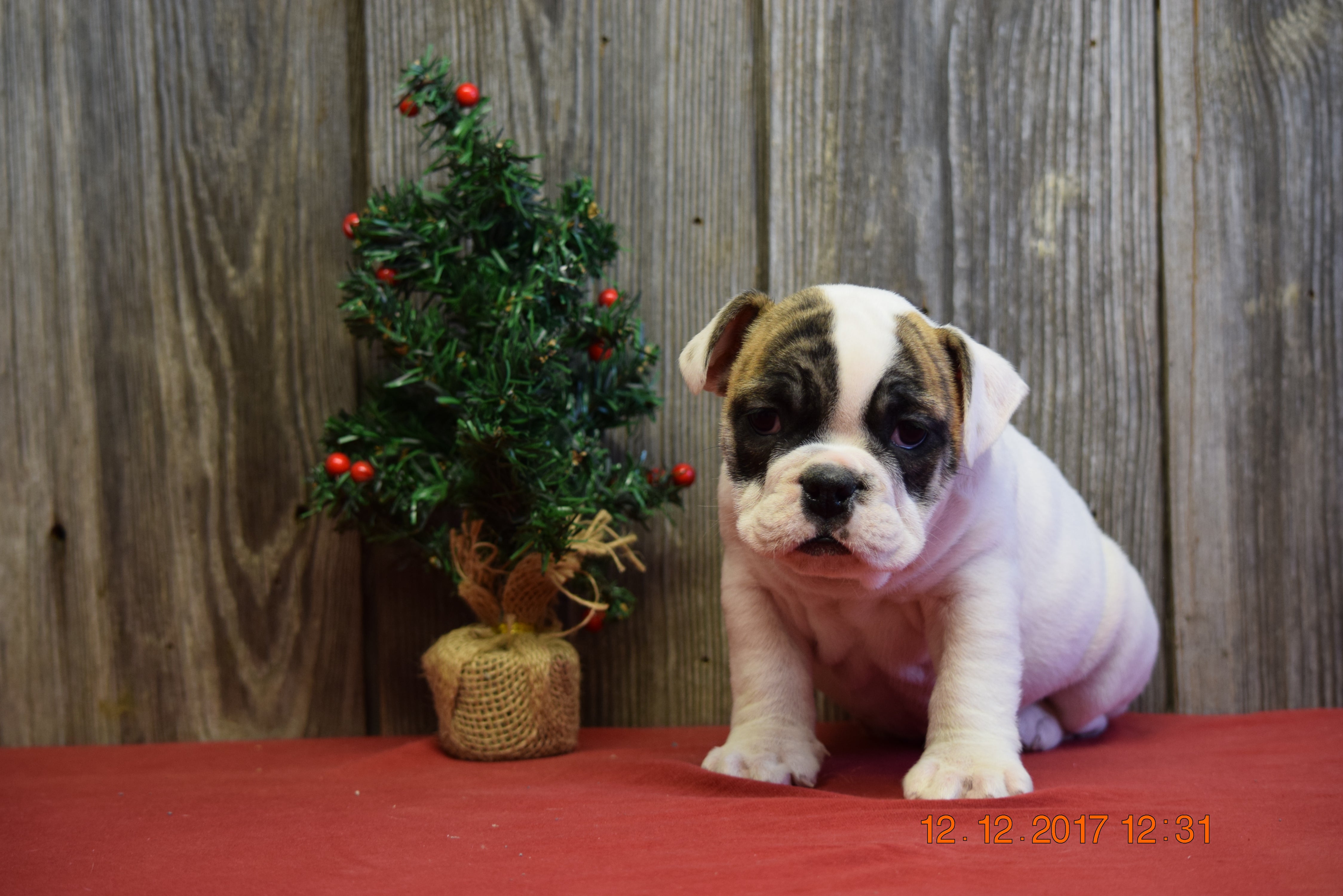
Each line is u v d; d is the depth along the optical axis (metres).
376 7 2.33
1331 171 2.39
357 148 2.35
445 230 2.10
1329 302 2.38
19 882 1.17
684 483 2.22
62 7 2.32
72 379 2.32
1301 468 2.39
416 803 1.56
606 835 1.32
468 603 2.20
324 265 2.34
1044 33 2.38
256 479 2.34
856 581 1.69
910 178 2.38
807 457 1.54
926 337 1.68
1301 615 2.38
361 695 2.35
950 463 1.67
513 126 2.36
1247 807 1.41
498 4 2.35
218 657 2.33
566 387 2.11
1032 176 2.39
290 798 1.63
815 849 1.22
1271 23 2.39
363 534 2.23
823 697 2.41
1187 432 2.38
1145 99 2.38
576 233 2.12
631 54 2.37
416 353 2.04
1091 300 2.39
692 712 2.38
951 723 1.69
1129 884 1.08
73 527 2.33
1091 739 2.12
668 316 2.38
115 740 2.32
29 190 2.32
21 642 2.32
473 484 2.02
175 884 1.15
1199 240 2.39
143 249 2.33
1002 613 1.73
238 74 2.33
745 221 2.38
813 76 2.37
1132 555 2.39
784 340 1.67
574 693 2.07
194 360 2.33
